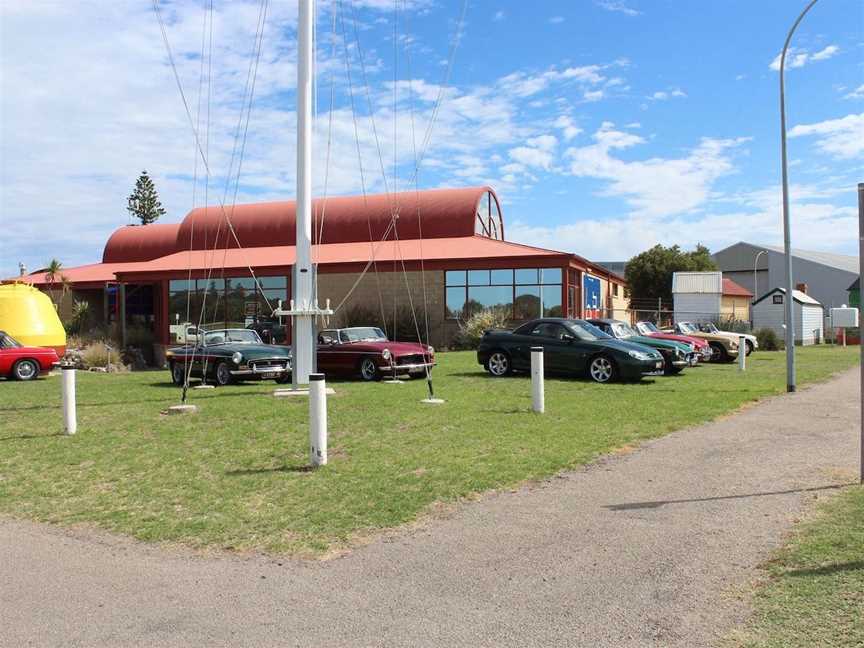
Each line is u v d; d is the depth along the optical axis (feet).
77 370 89.25
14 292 76.79
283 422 34.83
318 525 19.49
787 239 51.39
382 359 54.85
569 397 44.70
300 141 46.75
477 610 14.10
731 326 119.96
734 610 13.73
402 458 26.94
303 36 46.65
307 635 13.15
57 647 12.83
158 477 24.93
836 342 145.38
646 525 19.16
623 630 13.08
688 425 34.53
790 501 21.08
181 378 57.21
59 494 23.30
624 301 158.10
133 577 16.19
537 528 19.06
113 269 140.77
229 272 116.06
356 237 129.70
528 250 106.11
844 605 13.58
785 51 52.01
